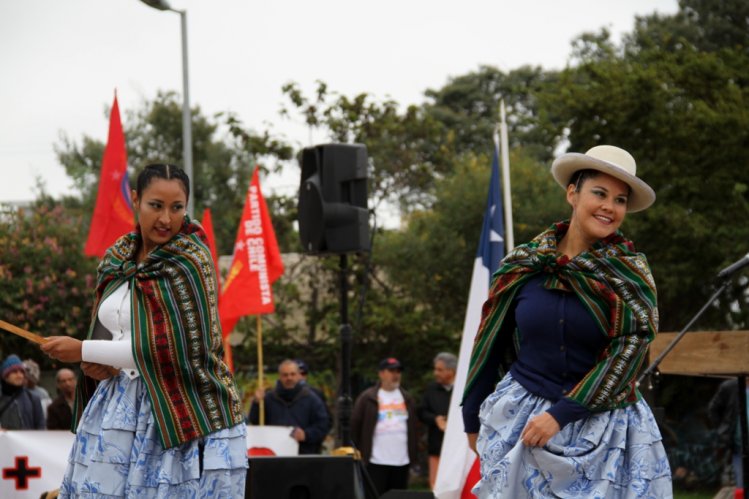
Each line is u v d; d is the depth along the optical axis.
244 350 22.39
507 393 4.76
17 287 23.58
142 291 4.93
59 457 10.36
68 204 40.72
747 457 6.86
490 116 44.81
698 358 6.73
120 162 12.95
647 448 4.56
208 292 5.00
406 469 12.92
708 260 20.25
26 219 25.66
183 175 5.05
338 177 10.27
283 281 23.34
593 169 4.76
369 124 24.05
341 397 10.15
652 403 6.91
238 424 5.00
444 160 25.42
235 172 41.97
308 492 8.10
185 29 15.69
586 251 4.70
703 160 20.81
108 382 5.05
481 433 4.84
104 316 5.02
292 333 22.97
